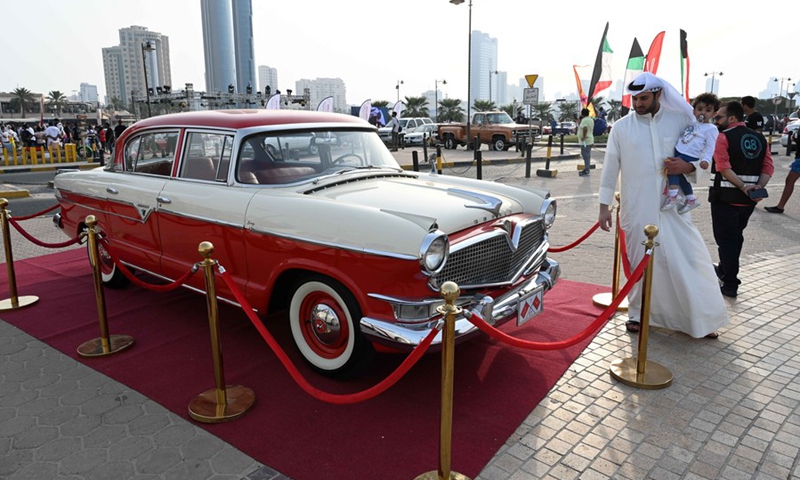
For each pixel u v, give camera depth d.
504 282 3.80
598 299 5.26
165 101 36.16
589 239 7.97
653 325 4.75
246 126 4.34
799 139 9.34
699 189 12.73
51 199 12.38
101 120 44.91
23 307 5.32
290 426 3.30
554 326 4.76
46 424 3.38
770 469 2.86
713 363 4.04
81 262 7.03
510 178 15.49
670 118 4.16
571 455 2.99
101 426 3.35
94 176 5.60
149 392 3.74
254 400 3.55
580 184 14.00
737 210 5.18
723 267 5.38
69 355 4.32
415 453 3.02
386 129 29.14
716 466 2.88
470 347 4.36
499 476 2.82
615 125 4.36
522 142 24.62
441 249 3.22
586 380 3.82
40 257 7.33
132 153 5.31
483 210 3.79
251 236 3.95
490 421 3.31
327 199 3.78
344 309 3.63
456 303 3.47
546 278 4.15
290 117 4.67
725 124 5.39
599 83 22.31
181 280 3.77
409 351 3.25
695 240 4.30
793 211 9.86
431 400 3.58
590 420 3.32
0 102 112.94
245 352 4.32
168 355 4.29
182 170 4.69
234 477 2.85
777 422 3.28
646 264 3.57
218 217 4.16
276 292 4.02
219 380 3.40
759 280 5.90
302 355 3.97
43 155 20.66
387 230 3.27
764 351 4.22
